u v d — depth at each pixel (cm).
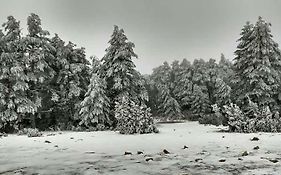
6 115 2011
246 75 2436
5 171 604
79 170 597
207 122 2850
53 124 2494
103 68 2577
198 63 5734
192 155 772
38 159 747
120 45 2552
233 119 1627
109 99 2334
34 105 2111
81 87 2545
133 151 877
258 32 2405
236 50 2666
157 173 554
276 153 782
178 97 5556
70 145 1077
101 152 863
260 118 1669
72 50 2547
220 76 5278
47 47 2289
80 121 2434
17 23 2219
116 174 552
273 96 2511
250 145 970
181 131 1767
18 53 2153
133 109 1694
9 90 2075
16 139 1414
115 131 1916
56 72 2459
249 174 531
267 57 2344
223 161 668
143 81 2620
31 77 2128
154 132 1680
